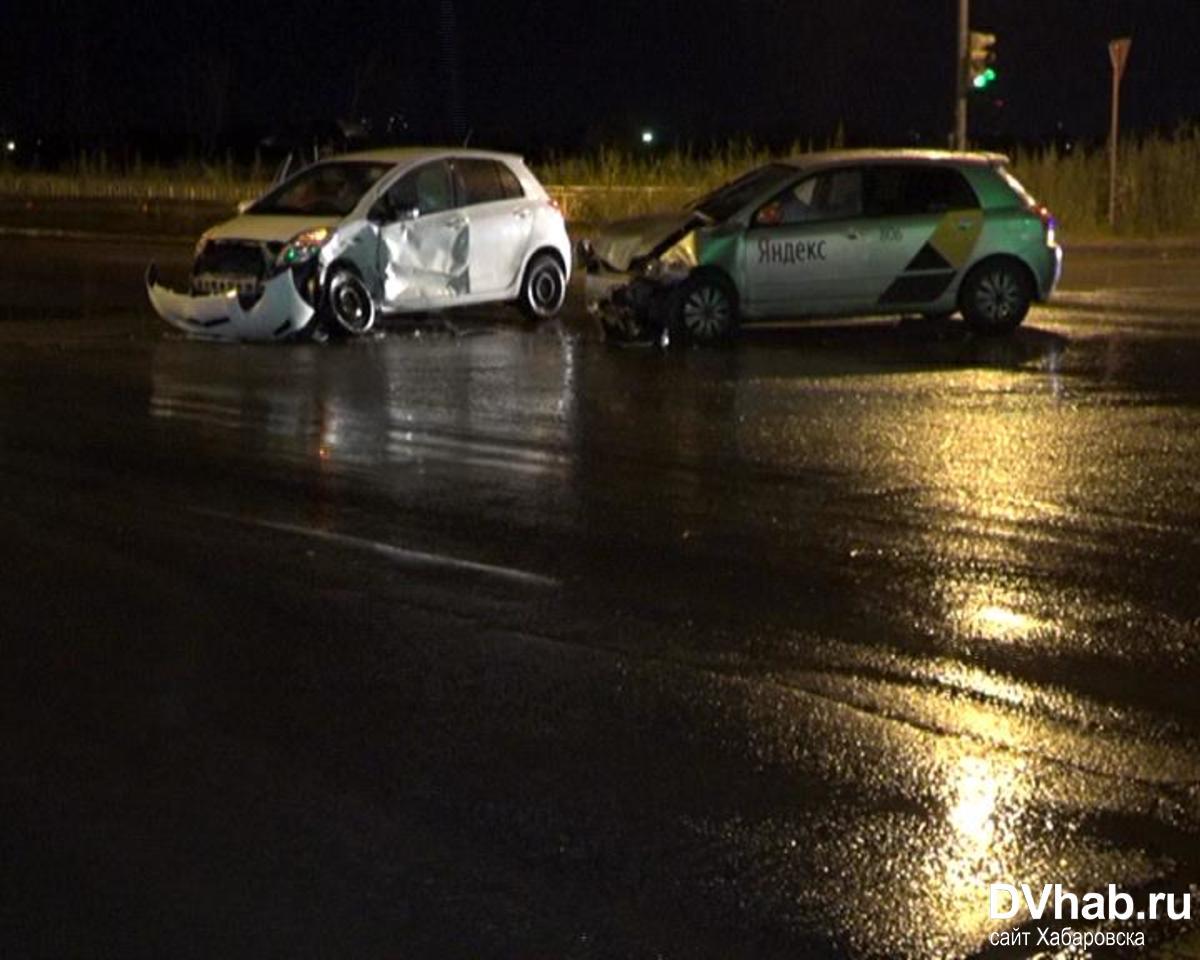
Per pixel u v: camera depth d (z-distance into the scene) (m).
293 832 5.92
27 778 6.38
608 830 5.94
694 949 5.13
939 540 9.82
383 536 9.86
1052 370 15.99
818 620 8.33
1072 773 6.48
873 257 18.02
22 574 9.08
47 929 5.23
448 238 18.89
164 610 8.45
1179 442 12.54
